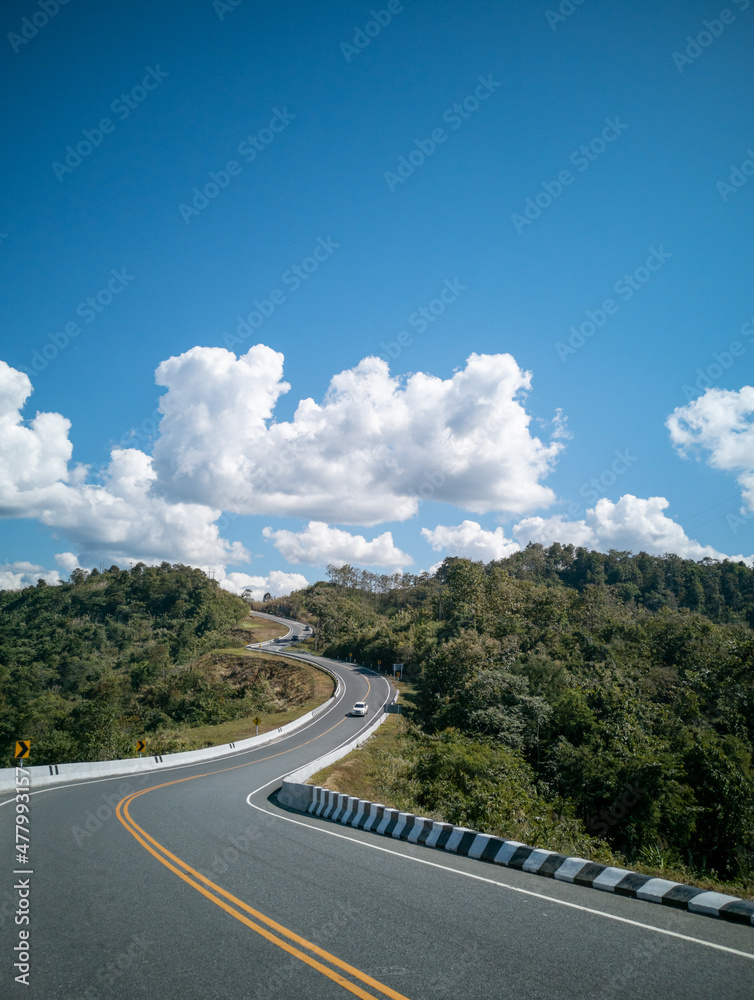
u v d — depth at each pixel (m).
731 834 20.30
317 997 4.98
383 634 87.50
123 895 7.74
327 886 8.12
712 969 5.50
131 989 5.13
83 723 47.75
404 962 5.64
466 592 82.25
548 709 32.09
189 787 21.58
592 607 73.75
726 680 32.47
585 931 6.40
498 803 16.72
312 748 36.50
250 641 112.69
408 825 12.15
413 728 40.75
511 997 4.97
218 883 8.29
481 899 7.52
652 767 21.69
